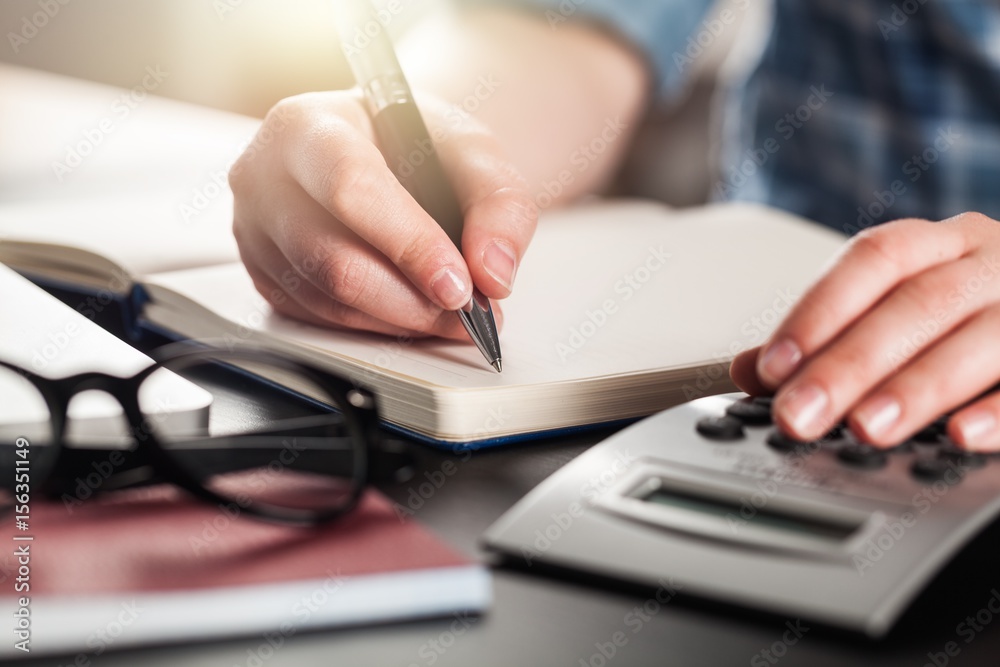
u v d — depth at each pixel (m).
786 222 0.83
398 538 0.33
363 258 0.50
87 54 1.74
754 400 0.41
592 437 0.46
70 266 0.58
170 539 0.32
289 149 0.53
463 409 0.43
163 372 0.50
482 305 0.48
